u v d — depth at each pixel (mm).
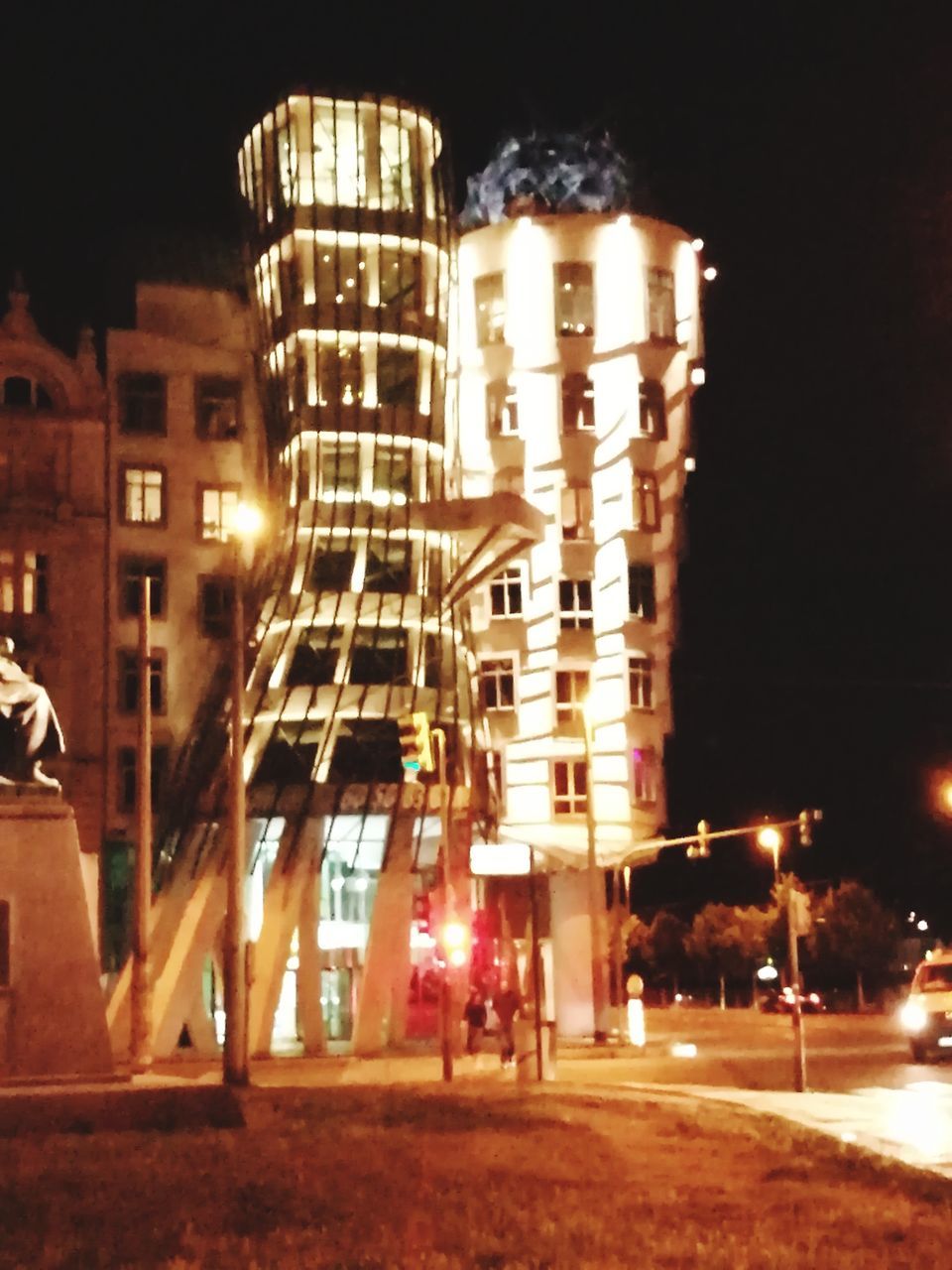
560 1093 21016
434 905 33625
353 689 46562
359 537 50188
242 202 55625
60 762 49719
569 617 51531
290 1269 8781
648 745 51375
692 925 93125
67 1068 19312
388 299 52625
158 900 44125
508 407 53062
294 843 43000
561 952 51750
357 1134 15766
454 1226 10133
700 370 54469
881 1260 9109
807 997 70125
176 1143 14891
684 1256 9156
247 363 55750
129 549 52625
